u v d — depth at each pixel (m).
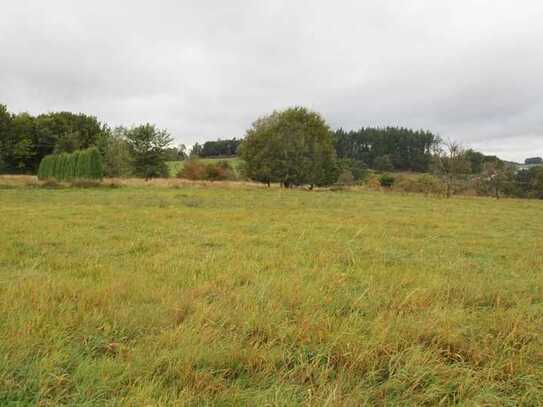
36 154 54.47
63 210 12.65
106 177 39.91
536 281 5.38
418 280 5.20
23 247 6.79
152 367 2.65
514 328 3.43
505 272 6.06
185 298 4.04
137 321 3.44
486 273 5.93
